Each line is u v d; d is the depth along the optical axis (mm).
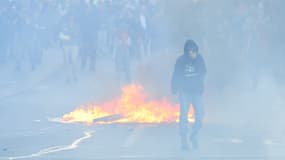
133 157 26219
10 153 27234
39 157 26375
